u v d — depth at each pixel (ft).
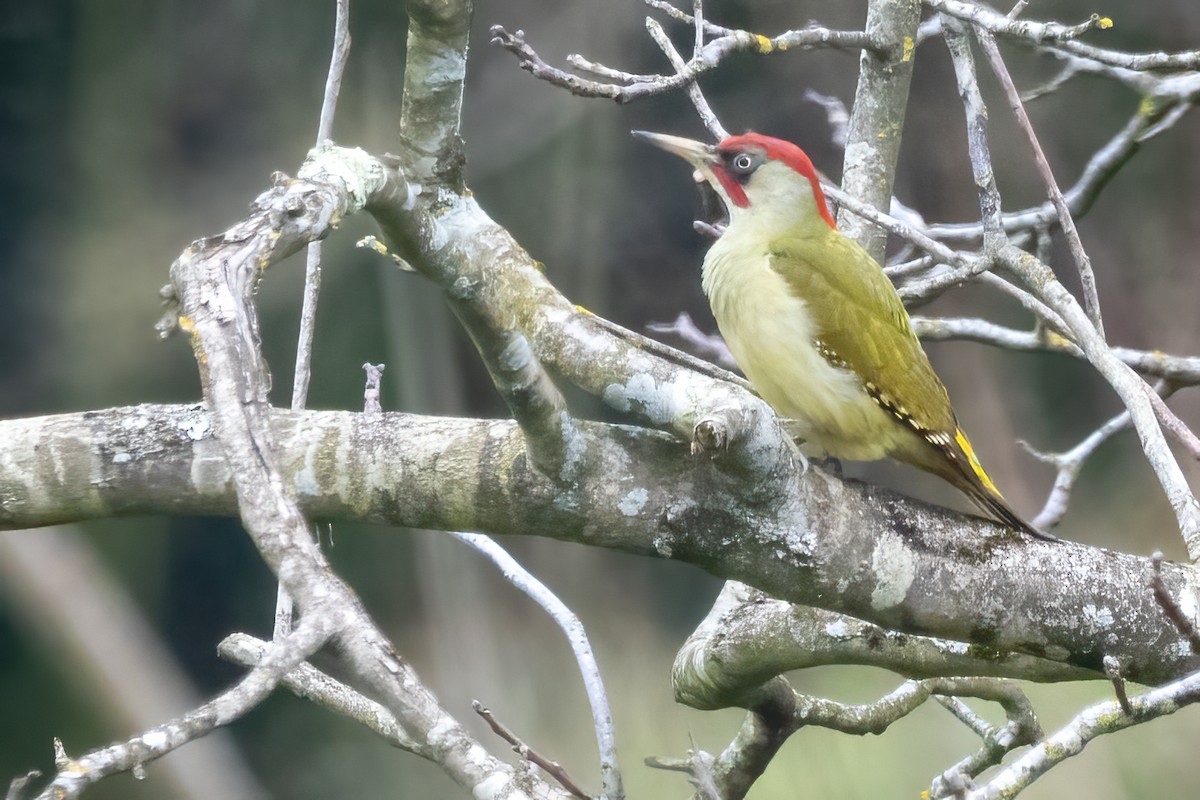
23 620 58.18
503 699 61.67
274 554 10.24
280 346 63.52
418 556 65.46
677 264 66.69
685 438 15.65
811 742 44.88
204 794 56.80
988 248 21.07
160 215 66.54
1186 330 66.08
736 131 60.13
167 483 16.07
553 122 66.08
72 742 58.44
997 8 51.90
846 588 16.80
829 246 22.67
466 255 15.88
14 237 64.95
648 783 53.21
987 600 17.17
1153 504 64.34
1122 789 44.14
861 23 57.72
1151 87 26.50
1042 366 65.16
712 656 20.92
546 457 15.67
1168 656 17.56
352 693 18.86
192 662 65.46
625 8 64.44
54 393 64.13
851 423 21.95
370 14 65.72
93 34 66.54
